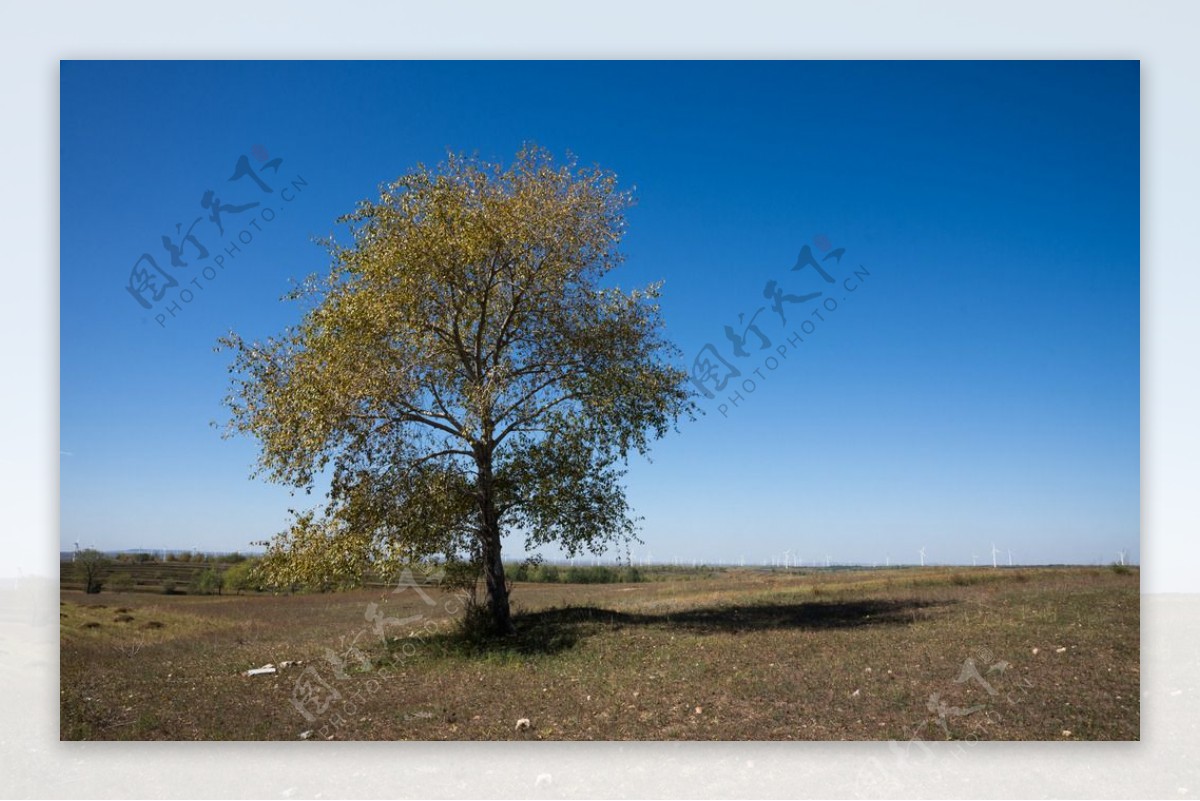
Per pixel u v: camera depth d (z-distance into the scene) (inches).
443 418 749.9
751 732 394.9
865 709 420.8
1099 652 515.8
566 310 779.4
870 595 1026.7
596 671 563.8
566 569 1920.5
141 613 1042.1
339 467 685.9
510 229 719.7
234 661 695.1
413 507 698.2
